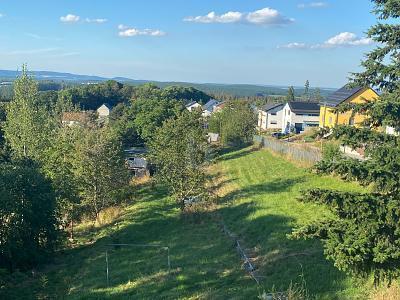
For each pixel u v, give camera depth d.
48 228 24.77
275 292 13.17
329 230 8.97
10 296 19.00
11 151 40.00
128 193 33.72
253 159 45.06
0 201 22.00
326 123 47.72
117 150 31.84
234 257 18.70
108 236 26.86
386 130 9.70
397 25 8.84
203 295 15.15
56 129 43.31
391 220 8.55
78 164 30.34
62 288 19.86
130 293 17.17
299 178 31.31
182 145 29.61
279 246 17.89
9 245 22.38
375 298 11.10
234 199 28.44
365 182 8.97
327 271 14.01
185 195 28.47
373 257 8.53
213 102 134.12
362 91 44.97
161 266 19.50
